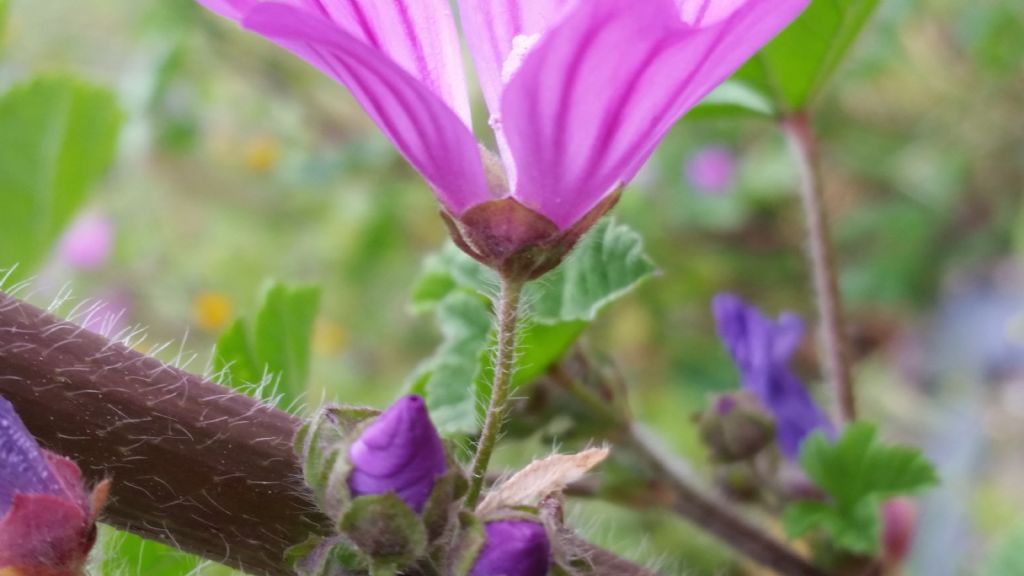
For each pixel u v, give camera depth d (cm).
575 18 11
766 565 18
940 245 47
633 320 43
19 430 13
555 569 13
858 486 17
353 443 12
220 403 13
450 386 16
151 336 53
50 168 19
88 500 13
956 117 49
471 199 13
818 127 49
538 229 13
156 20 47
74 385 13
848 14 17
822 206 18
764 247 48
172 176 57
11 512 12
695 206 46
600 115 12
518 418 17
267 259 55
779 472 18
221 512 13
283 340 16
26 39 61
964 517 34
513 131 12
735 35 11
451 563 13
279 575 14
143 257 55
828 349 18
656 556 18
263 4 11
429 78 13
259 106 51
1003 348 43
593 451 13
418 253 51
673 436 40
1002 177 48
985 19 44
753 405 18
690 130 48
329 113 51
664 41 11
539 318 16
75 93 19
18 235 19
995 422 41
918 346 45
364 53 11
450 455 13
